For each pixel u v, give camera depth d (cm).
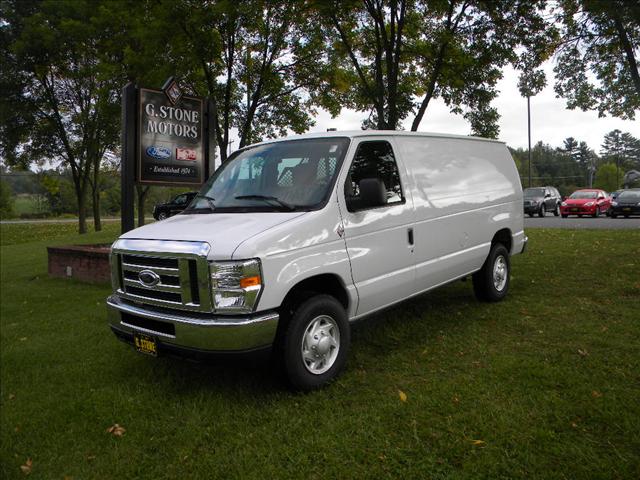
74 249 1020
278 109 1597
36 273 1188
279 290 363
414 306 633
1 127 2455
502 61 1203
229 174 495
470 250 576
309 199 415
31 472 326
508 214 661
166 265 382
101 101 1831
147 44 1362
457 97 1345
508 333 513
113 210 8562
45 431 376
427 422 338
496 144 671
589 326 516
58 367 505
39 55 2303
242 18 1288
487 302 638
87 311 740
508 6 1095
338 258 407
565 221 2323
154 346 388
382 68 1452
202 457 321
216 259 355
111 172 3291
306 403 377
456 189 560
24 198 10525
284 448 320
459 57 1184
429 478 281
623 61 1184
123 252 414
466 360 446
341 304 426
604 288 675
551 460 289
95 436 362
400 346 494
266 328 358
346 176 428
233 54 1441
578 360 427
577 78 1238
